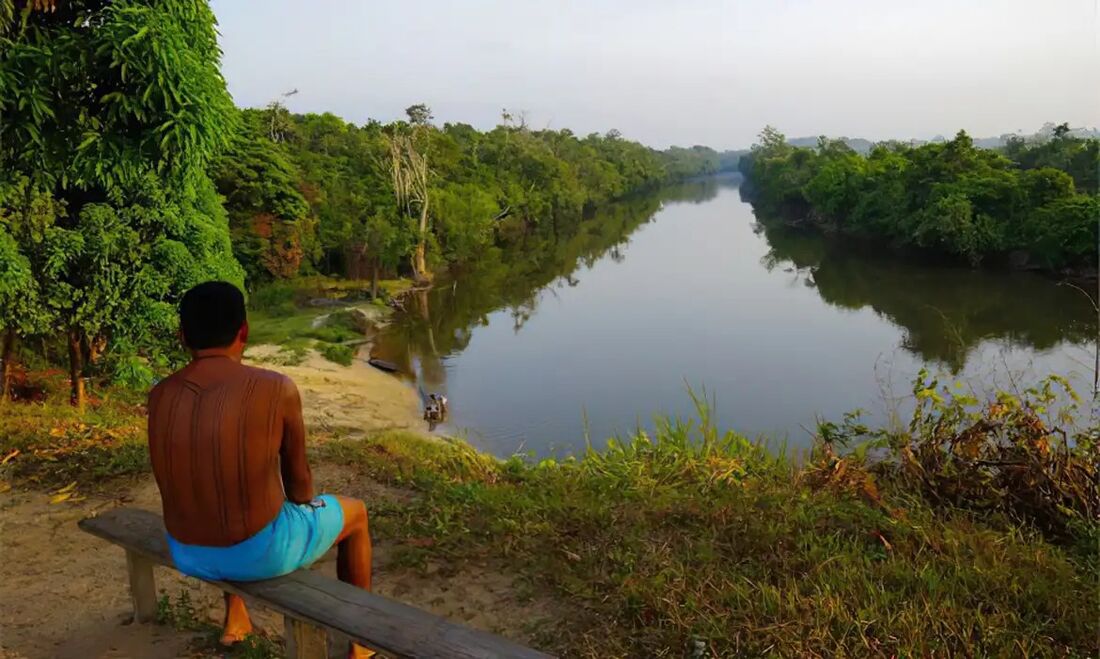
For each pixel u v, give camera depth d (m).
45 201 8.16
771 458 7.12
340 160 49.88
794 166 97.75
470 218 47.59
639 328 33.38
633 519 4.87
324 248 37.94
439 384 23.84
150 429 2.64
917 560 4.14
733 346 29.53
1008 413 5.74
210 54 7.79
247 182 31.77
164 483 2.63
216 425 2.54
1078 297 36.81
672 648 3.29
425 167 43.75
